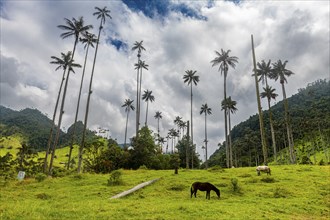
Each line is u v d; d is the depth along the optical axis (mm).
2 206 13484
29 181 31562
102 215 11648
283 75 67312
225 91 63344
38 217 10633
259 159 134625
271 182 25719
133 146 61781
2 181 32875
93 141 59500
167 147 127312
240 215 12625
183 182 26609
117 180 26234
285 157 115500
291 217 13195
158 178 29016
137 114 77750
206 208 14023
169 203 16016
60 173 44344
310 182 25062
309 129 118500
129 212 12477
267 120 168500
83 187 24797
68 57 52500
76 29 52750
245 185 24359
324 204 16875
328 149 104750
